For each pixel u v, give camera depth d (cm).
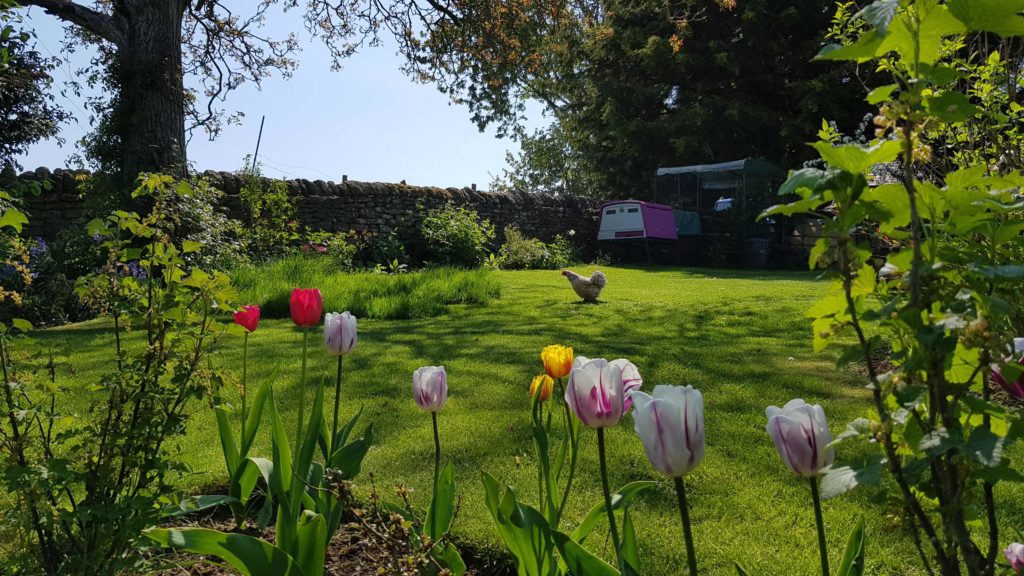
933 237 105
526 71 1875
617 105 2381
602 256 2022
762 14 2175
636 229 1972
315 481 228
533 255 1766
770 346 615
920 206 106
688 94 2389
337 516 220
